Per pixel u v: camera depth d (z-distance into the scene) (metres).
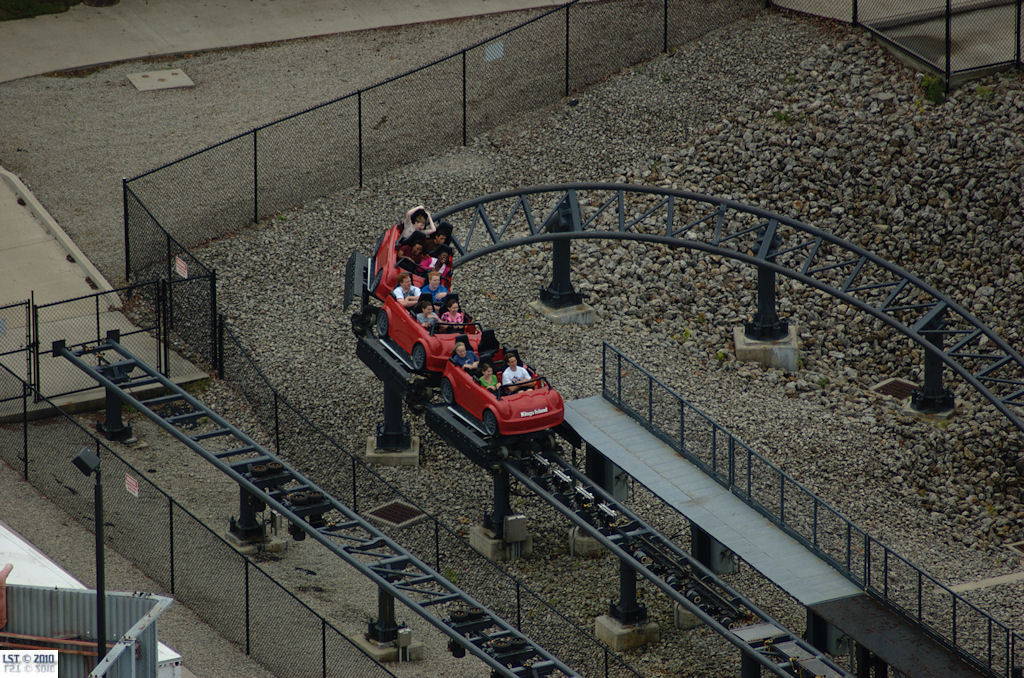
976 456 147.12
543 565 130.25
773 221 147.38
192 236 166.12
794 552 118.12
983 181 171.00
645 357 156.62
